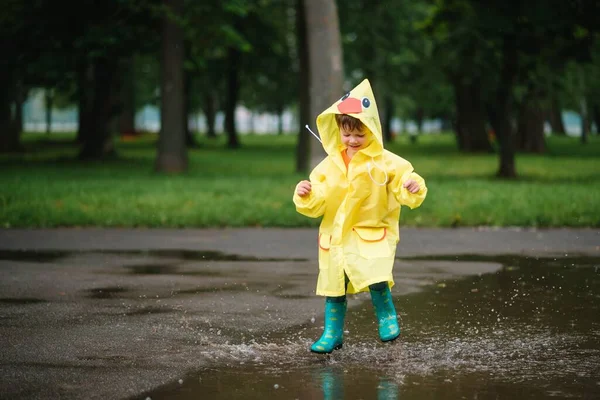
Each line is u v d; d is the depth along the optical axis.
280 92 52.06
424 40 43.59
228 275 9.40
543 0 20.77
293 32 46.09
